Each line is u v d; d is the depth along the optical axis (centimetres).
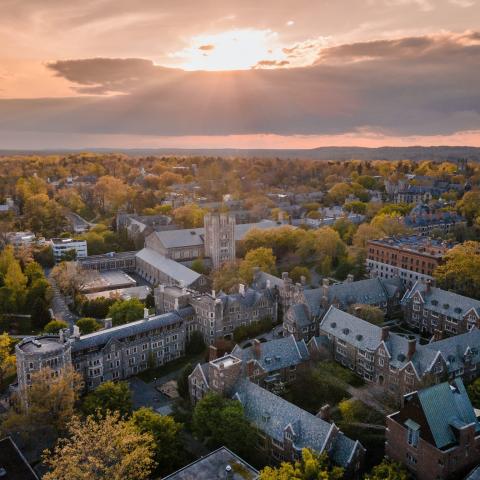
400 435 9750
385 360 13138
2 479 9212
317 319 15888
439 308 16312
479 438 9456
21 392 12419
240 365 11950
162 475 10169
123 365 14450
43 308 18250
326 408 10756
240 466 9038
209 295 16412
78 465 8512
